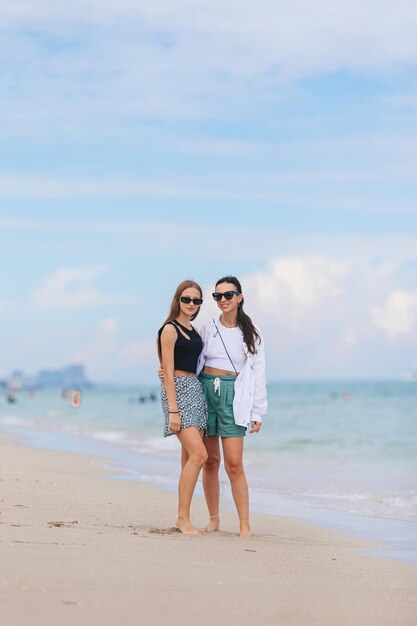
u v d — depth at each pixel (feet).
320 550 21.98
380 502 35.37
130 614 13.20
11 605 13.12
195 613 13.65
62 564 16.28
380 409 168.14
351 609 14.90
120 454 61.72
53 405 257.14
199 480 42.29
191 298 23.81
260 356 24.52
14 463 47.21
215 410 24.35
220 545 21.22
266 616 13.89
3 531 20.54
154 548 19.53
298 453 70.33
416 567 19.86
